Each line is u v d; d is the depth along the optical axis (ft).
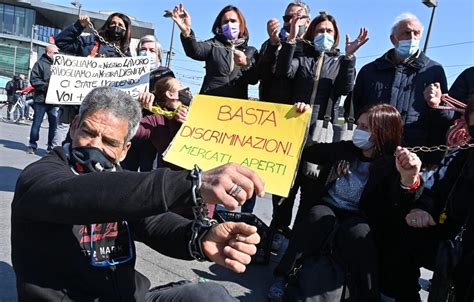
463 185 9.12
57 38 14.43
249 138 8.18
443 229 9.40
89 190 3.89
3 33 133.28
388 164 9.39
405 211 9.48
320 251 9.12
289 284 9.12
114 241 5.53
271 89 13.34
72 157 5.20
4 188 15.01
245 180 3.72
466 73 12.35
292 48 12.14
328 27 12.40
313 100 12.42
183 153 8.25
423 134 12.08
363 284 8.66
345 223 9.19
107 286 5.26
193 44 13.10
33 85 22.61
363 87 12.92
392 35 12.35
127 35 14.67
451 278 7.92
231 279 10.58
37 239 4.87
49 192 4.12
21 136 30.66
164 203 3.72
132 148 14.73
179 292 5.99
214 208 11.51
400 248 9.60
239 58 12.76
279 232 13.09
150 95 10.96
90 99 5.37
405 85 12.13
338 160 10.02
